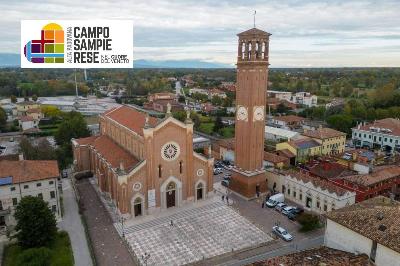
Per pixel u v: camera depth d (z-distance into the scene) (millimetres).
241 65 77938
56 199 71438
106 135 100938
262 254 59938
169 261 57875
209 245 62469
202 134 154250
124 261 57750
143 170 71438
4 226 66875
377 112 166375
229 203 79125
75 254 59312
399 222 45594
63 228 68188
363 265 43656
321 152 115000
